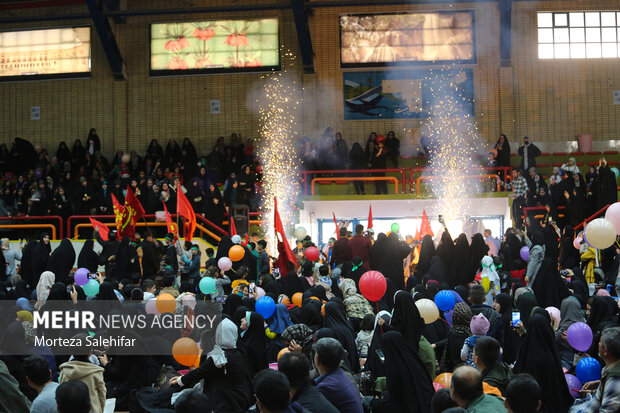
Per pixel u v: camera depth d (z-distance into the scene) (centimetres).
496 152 2397
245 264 1625
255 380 495
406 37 2558
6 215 2270
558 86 2561
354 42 2572
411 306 805
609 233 1040
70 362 791
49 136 2645
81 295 1297
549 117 2553
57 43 2648
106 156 2616
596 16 2580
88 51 2639
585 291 1272
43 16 2459
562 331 971
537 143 2548
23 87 2655
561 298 1306
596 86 2564
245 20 2602
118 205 1764
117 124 2619
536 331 758
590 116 2556
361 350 977
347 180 2392
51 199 2220
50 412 661
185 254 1736
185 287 1362
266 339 1096
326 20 2581
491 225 2281
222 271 1526
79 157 2505
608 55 2573
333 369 684
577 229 2130
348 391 674
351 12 2572
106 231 1847
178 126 2611
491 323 927
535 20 2572
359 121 2566
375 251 1599
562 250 1752
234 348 823
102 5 2497
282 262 1536
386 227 2291
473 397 564
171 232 1792
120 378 934
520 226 2183
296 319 1143
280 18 2592
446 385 766
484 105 2539
